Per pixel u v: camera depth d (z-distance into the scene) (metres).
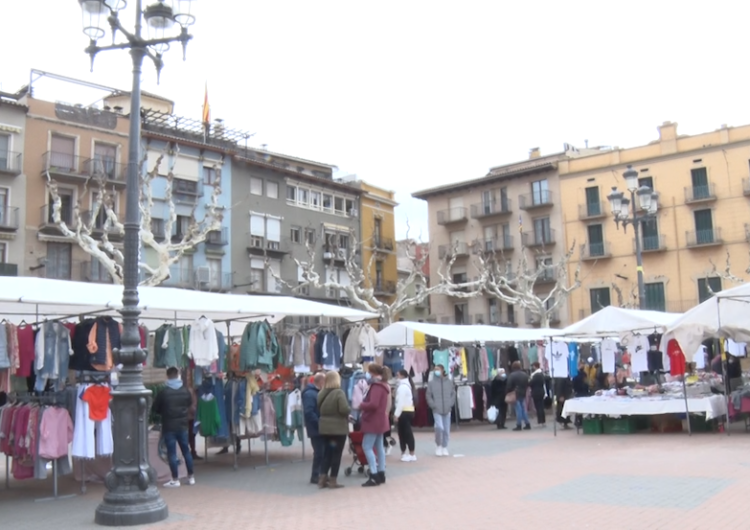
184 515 8.77
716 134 43.88
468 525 7.59
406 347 20.20
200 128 41.53
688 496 8.62
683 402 15.52
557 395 20.19
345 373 15.10
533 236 50.03
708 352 23.41
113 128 36.50
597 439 15.69
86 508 9.49
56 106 34.72
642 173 46.34
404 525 7.74
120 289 11.89
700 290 43.88
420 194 55.81
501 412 19.42
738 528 6.98
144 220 25.25
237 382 12.80
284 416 13.56
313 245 45.06
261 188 44.38
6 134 33.16
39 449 9.86
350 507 8.97
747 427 15.98
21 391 11.05
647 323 16.62
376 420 10.61
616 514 7.80
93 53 9.29
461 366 20.77
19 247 32.94
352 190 50.78
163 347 12.09
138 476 8.48
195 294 13.13
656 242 45.28
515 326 50.34
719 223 43.38
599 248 47.31
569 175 48.94
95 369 10.83
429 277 56.62
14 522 8.69
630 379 21.19
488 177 52.06
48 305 11.88
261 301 13.88
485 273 37.94
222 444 13.81
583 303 47.81
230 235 41.78
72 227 34.38
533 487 9.80
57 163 34.41
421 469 12.09
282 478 11.67
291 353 14.53
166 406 11.07
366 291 34.28
